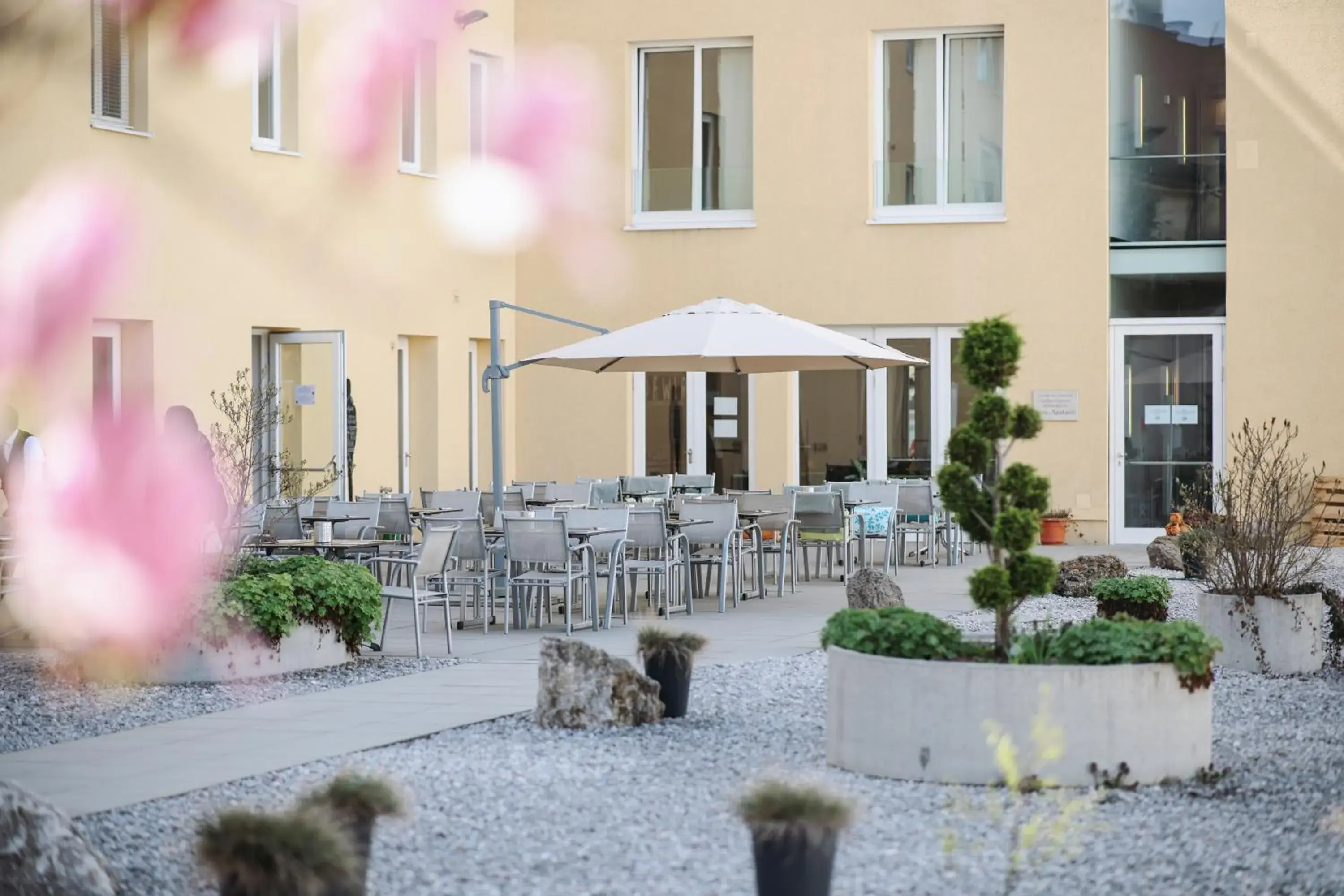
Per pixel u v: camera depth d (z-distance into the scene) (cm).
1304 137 2036
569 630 1196
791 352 1312
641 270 2181
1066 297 2083
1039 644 684
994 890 483
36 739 777
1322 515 2000
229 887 399
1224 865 517
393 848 543
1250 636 1012
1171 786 647
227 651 956
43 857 449
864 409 2148
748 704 859
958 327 2117
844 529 1577
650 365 1489
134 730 792
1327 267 2034
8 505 1246
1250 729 796
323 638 1016
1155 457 2092
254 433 1256
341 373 1753
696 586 1526
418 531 1859
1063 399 2084
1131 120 2095
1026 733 641
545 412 2208
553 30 2170
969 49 2123
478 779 664
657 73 2195
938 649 674
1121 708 643
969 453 688
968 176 2123
